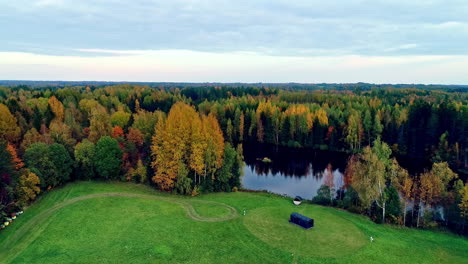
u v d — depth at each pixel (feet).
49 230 164.66
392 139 397.39
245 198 222.28
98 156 240.94
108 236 159.74
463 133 333.83
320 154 414.21
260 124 488.02
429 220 185.57
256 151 431.43
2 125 273.75
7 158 190.19
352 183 207.72
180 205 203.00
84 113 414.62
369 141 415.23
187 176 233.55
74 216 180.75
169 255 143.95
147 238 158.30
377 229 175.73
